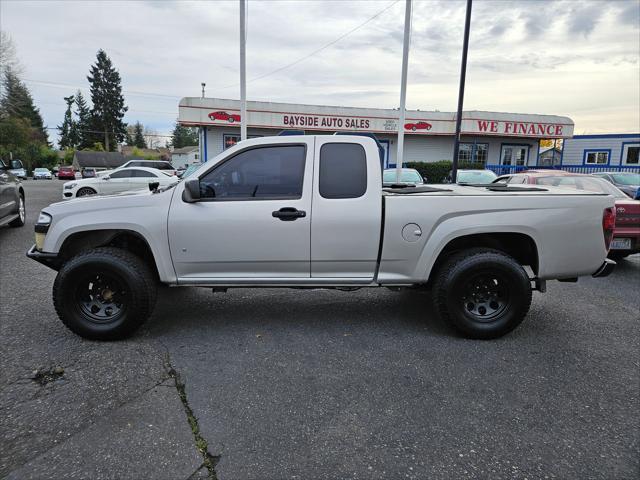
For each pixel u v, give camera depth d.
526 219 3.95
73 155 72.00
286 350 3.83
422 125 23.58
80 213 4.00
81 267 3.84
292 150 4.01
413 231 3.97
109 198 4.05
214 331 4.24
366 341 4.04
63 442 2.55
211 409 2.92
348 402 3.03
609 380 3.37
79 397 3.03
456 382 3.32
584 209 4.01
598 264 4.11
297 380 3.31
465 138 25.19
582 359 3.73
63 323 4.05
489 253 4.00
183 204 3.96
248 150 4.01
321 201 3.94
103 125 73.50
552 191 4.38
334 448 2.54
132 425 2.72
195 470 2.34
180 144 107.31
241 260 4.00
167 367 3.49
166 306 4.95
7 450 2.47
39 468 2.34
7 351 3.73
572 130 25.50
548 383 3.32
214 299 5.20
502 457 2.48
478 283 4.07
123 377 3.32
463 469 2.38
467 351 3.85
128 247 4.36
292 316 4.67
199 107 20.81
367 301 5.18
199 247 3.97
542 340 4.12
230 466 2.38
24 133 56.06
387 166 24.27
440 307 4.03
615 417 2.88
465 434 2.69
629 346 4.01
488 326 4.02
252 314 4.72
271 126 21.78
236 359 3.65
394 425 2.77
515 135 24.62
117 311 3.99
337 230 3.94
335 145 4.01
